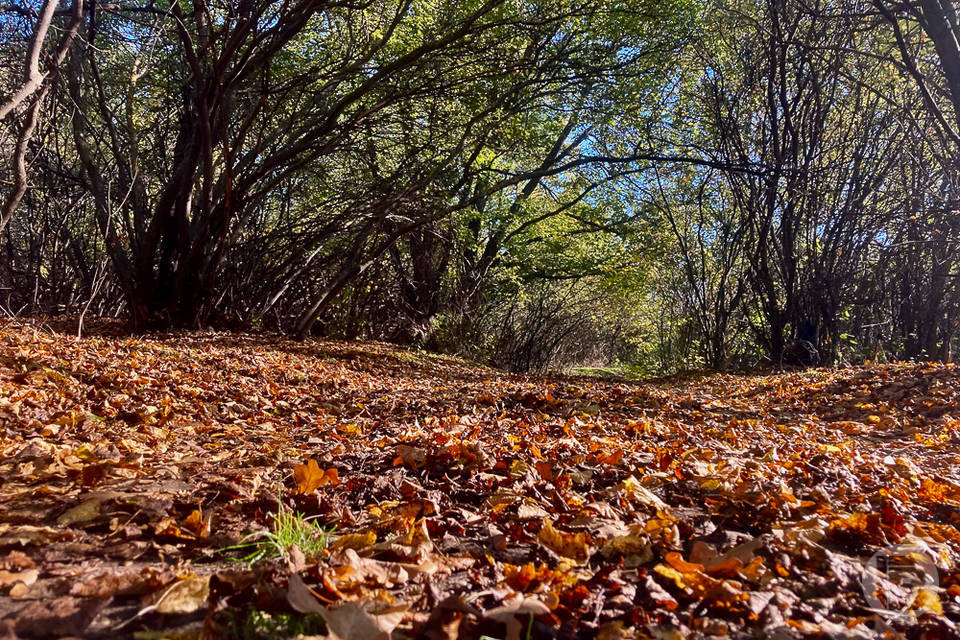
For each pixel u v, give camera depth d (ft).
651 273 79.10
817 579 7.20
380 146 48.75
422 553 7.32
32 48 20.74
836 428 21.18
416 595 6.33
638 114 53.26
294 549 6.81
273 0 31.42
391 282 61.98
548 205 80.53
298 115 42.24
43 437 12.73
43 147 39.42
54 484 9.71
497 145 50.70
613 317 97.55
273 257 49.96
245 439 14.85
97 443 12.61
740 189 58.85
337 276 50.98
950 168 48.06
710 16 54.49
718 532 8.85
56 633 5.46
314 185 51.57
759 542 7.69
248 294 49.03
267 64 32.71
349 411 20.59
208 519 8.08
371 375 35.01
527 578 6.57
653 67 45.70
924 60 47.98
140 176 40.27
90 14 31.30
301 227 50.19
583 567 7.30
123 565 6.98
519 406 21.99
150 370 21.98
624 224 76.48
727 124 57.57
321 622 5.66
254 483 9.83
